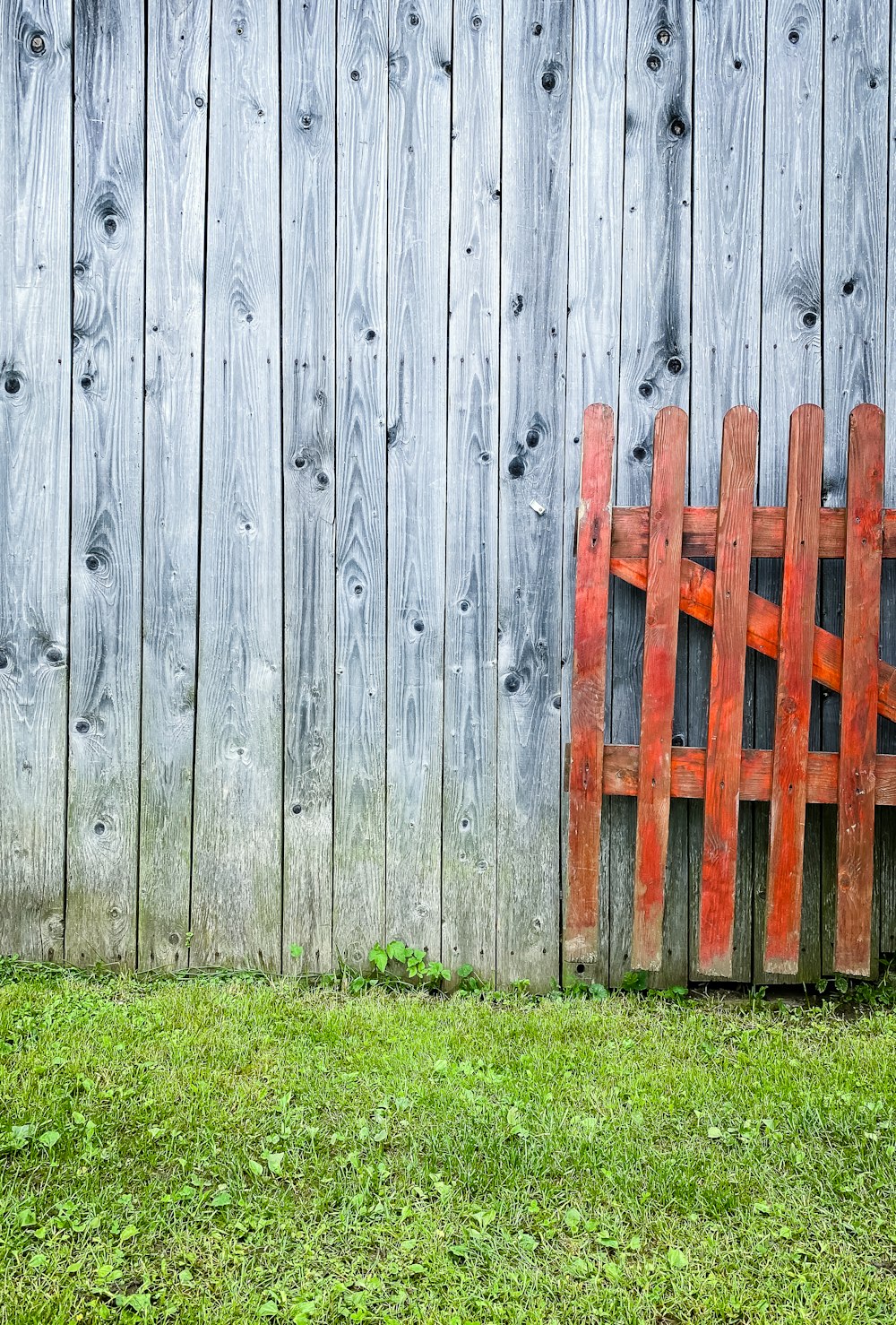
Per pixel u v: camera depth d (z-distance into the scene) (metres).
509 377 3.50
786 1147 2.35
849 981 3.55
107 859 3.54
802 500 3.23
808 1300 1.87
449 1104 2.49
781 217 3.51
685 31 3.46
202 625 3.52
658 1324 1.83
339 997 3.36
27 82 3.43
